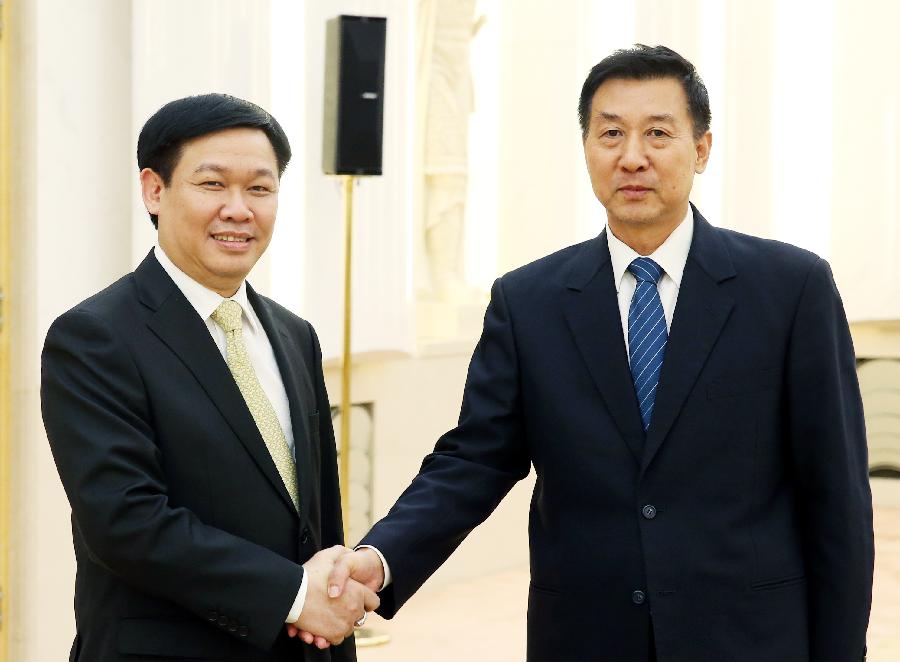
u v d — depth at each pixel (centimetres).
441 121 607
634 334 233
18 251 380
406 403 563
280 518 214
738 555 223
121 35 402
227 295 222
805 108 727
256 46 447
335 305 504
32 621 386
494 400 245
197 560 200
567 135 652
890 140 726
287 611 205
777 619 224
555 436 233
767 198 720
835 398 226
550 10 654
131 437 202
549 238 658
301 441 222
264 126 218
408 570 239
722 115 700
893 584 598
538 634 235
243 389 218
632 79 229
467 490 244
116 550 199
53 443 206
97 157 396
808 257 234
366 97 476
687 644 220
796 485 233
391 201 532
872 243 734
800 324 229
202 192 212
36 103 377
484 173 674
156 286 214
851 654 227
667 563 222
